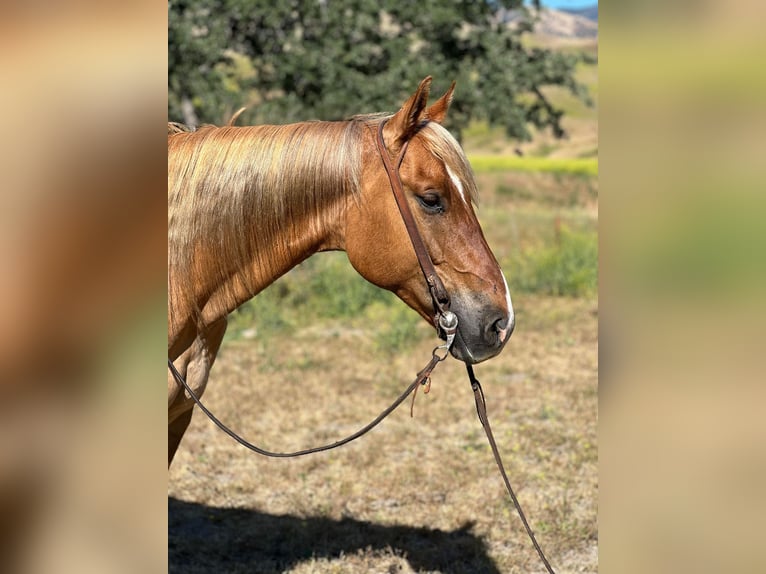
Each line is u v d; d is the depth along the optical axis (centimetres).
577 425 585
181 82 1212
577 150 4872
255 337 877
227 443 551
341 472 495
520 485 477
